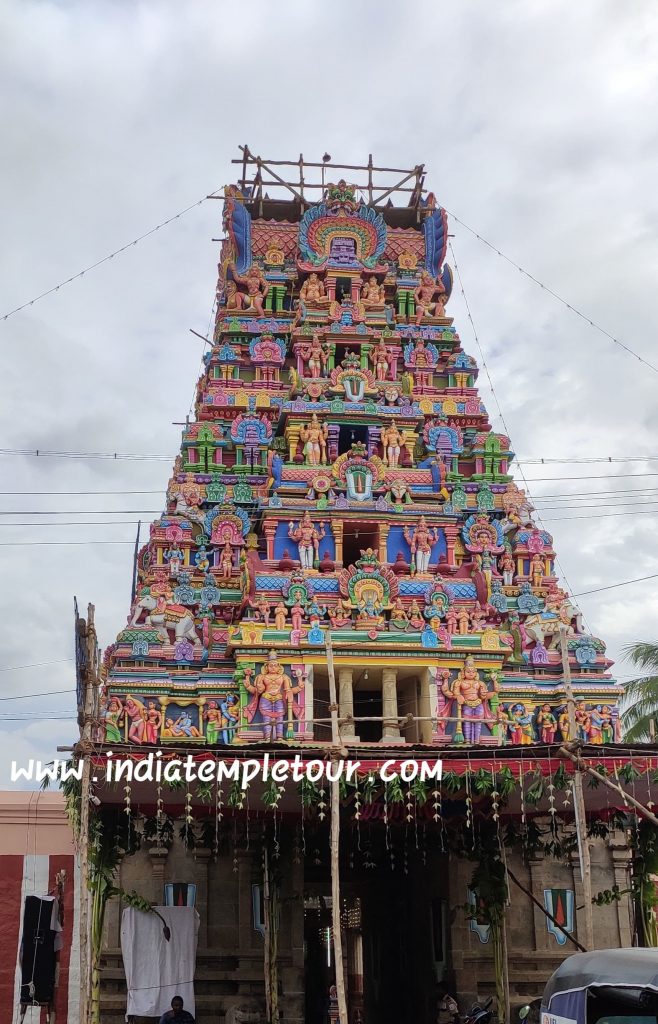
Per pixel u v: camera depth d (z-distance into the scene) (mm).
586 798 23672
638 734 40469
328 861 29312
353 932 46531
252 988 26375
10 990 24781
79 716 20000
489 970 27375
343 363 36438
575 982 14844
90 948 21578
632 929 28359
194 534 33094
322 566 31719
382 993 34219
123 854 23188
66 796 21109
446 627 30172
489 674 29812
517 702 30516
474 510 35125
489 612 31922
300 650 29062
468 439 37438
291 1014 26000
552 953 27859
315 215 40375
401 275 40812
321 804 20031
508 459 36719
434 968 28812
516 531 34625
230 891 27188
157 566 31984
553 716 30594
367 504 32719
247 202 43281
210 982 26344
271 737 28125
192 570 32156
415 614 30172
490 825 24641
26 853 25828
